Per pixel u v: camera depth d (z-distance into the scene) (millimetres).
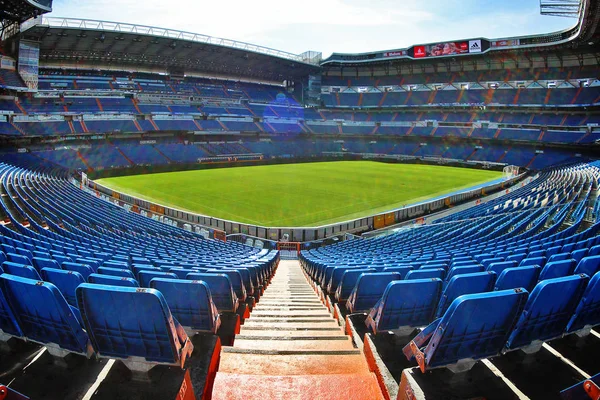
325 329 5973
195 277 5742
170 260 8562
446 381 3676
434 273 5602
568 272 5105
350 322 5500
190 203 32719
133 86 63625
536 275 4953
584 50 59938
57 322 3777
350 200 34250
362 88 82750
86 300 3535
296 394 3514
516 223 16078
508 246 9570
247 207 31484
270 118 74938
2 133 45438
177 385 3588
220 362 4285
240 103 74125
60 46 53938
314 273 12266
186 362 3990
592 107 61094
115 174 48656
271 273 14062
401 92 79312
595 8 38656
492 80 71062
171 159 57281
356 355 4477
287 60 71562
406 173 52469
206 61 68250
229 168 55938
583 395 2869
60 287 4777
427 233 18344
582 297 4148
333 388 3604
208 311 4598
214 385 3629
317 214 29516
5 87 47000
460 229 16562
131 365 3795
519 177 46094
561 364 4035
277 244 23750
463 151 67250
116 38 54469
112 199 32156
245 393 3551
